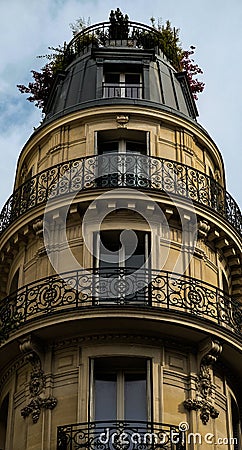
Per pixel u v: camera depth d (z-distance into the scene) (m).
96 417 25.64
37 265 29.08
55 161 31.41
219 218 29.95
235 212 31.44
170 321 26.08
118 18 37.09
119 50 34.22
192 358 26.80
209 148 33.03
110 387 26.19
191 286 27.50
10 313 27.61
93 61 34.34
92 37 36.72
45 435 25.17
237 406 28.31
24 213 29.70
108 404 25.91
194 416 25.64
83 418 25.11
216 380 27.28
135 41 36.31
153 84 33.28
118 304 26.03
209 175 32.66
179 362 26.58
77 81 33.97
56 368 26.42
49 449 24.89
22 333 26.53
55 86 34.97
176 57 37.19
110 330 26.45
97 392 26.08
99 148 31.44
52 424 25.39
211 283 29.28
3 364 28.09
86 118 31.62
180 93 34.50
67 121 31.83
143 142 31.62
